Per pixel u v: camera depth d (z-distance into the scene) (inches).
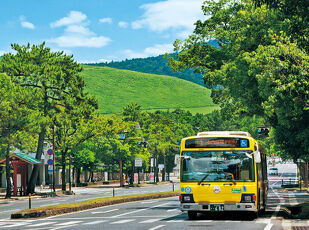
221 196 772.6
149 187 3100.4
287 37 791.7
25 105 2032.5
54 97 2410.2
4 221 903.1
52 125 2260.1
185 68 1568.7
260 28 1058.7
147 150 3688.5
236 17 1280.8
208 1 1508.4
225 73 1259.8
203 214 938.1
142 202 1437.0
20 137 1913.1
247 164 776.9
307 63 768.3
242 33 1117.7
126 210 1091.3
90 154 3213.6
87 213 1024.2
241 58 1075.3
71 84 2345.0
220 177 778.2
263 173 948.0
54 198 1904.5
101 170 3708.2
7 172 1914.4
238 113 1573.6
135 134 3385.8
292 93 783.7
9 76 2039.9
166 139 4335.6
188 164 792.3
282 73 786.2
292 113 804.6
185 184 786.8
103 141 3191.4
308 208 934.4
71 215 978.7
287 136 969.5
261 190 877.8
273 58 788.6
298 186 2920.8
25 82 2301.9
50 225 764.0
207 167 785.6
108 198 1403.8
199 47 1509.6
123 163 3457.2
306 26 793.6
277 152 2497.5
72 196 2016.5
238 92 1130.7
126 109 3789.4
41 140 2287.2
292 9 748.6
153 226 697.6
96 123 2465.6
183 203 784.3
